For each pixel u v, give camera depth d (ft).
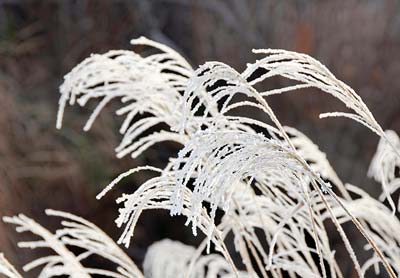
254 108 18.74
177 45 22.52
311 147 8.71
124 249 18.84
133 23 23.15
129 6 23.11
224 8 21.56
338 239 16.57
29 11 23.40
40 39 23.12
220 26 21.50
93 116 7.19
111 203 19.70
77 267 7.47
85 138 20.30
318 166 8.68
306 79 5.95
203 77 5.35
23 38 22.85
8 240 17.47
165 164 19.86
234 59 21.08
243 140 5.32
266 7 20.79
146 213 19.26
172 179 5.91
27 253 17.43
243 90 5.66
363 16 19.49
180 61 7.48
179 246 10.10
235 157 5.17
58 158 19.83
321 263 6.25
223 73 5.48
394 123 18.93
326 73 5.86
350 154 18.63
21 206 18.86
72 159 19.88
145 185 5.84
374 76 19.25
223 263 8.98
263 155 5.25
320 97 18.83
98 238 7.66
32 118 20.65
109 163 19.85
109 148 19.97
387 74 19.13
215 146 5.22
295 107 19.07
